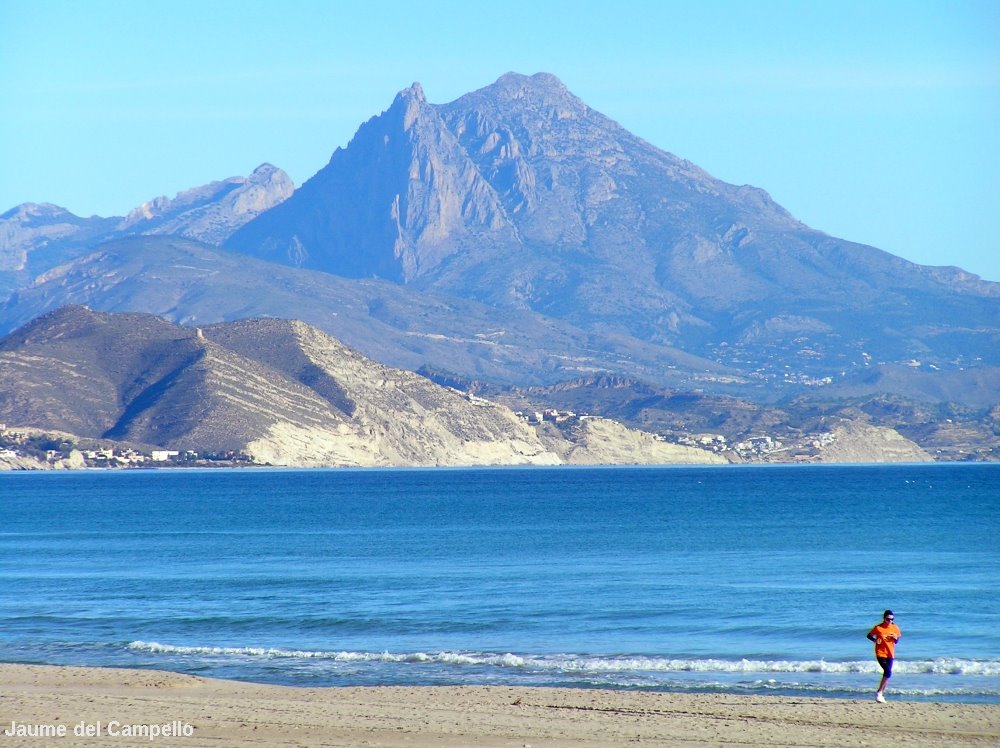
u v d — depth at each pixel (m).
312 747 51.75
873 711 60.94
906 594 107.94
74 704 60.22
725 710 60.94
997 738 55.72
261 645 83.88
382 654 78.88
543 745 53.19
